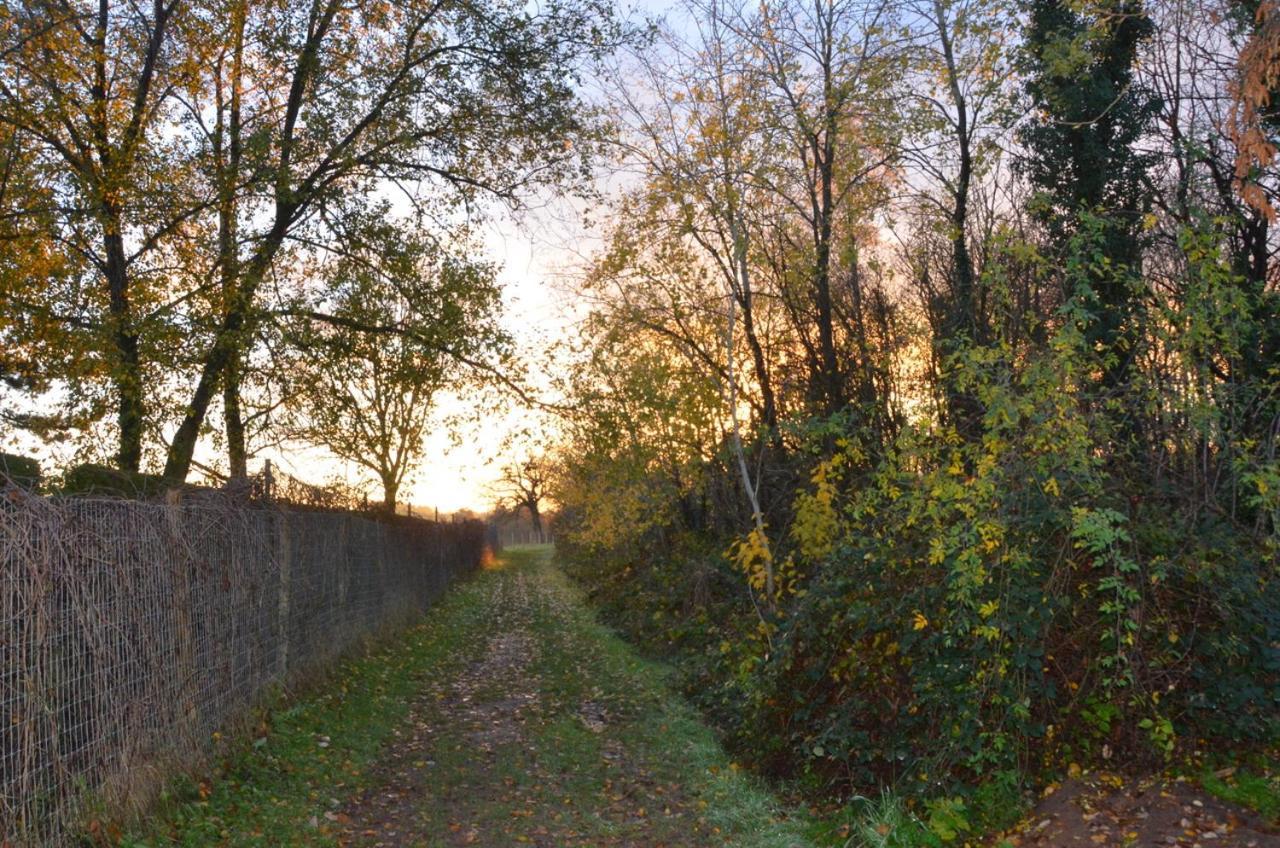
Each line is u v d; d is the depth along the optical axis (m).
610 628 17.41
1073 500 6.48
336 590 12.09
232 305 12.80
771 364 16.61
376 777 7.64
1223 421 6.96
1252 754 5.60
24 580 4.76
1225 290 6.80
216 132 13.66
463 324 14.38
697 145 13.97
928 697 6.27
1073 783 5.71
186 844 5.49
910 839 5.70
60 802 4.90
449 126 14.30
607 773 7.80
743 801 6.82
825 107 13.83
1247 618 5.92
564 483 30.78
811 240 14.65
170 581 6.53
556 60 14.17
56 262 12.60
